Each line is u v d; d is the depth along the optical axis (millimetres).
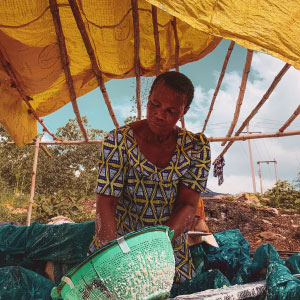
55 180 22062
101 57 3342
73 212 12031
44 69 3217
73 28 3014
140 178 1781
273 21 1906
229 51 3646
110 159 1713
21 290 2131
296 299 1616
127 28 3064
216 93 4168
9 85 3387
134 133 1802
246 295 1743
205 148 1923
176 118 1672
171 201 1861
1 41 2840
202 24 1823
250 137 5090
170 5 1742
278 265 1906
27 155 21031
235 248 2748
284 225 11352
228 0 1849
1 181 17469
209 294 1631
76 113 3859
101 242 1587
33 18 2633
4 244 2760
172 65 3871
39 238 2762
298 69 1938
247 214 11859
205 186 1891
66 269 2711
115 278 1162
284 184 16812
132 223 1854
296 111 4289
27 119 4055
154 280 1197
